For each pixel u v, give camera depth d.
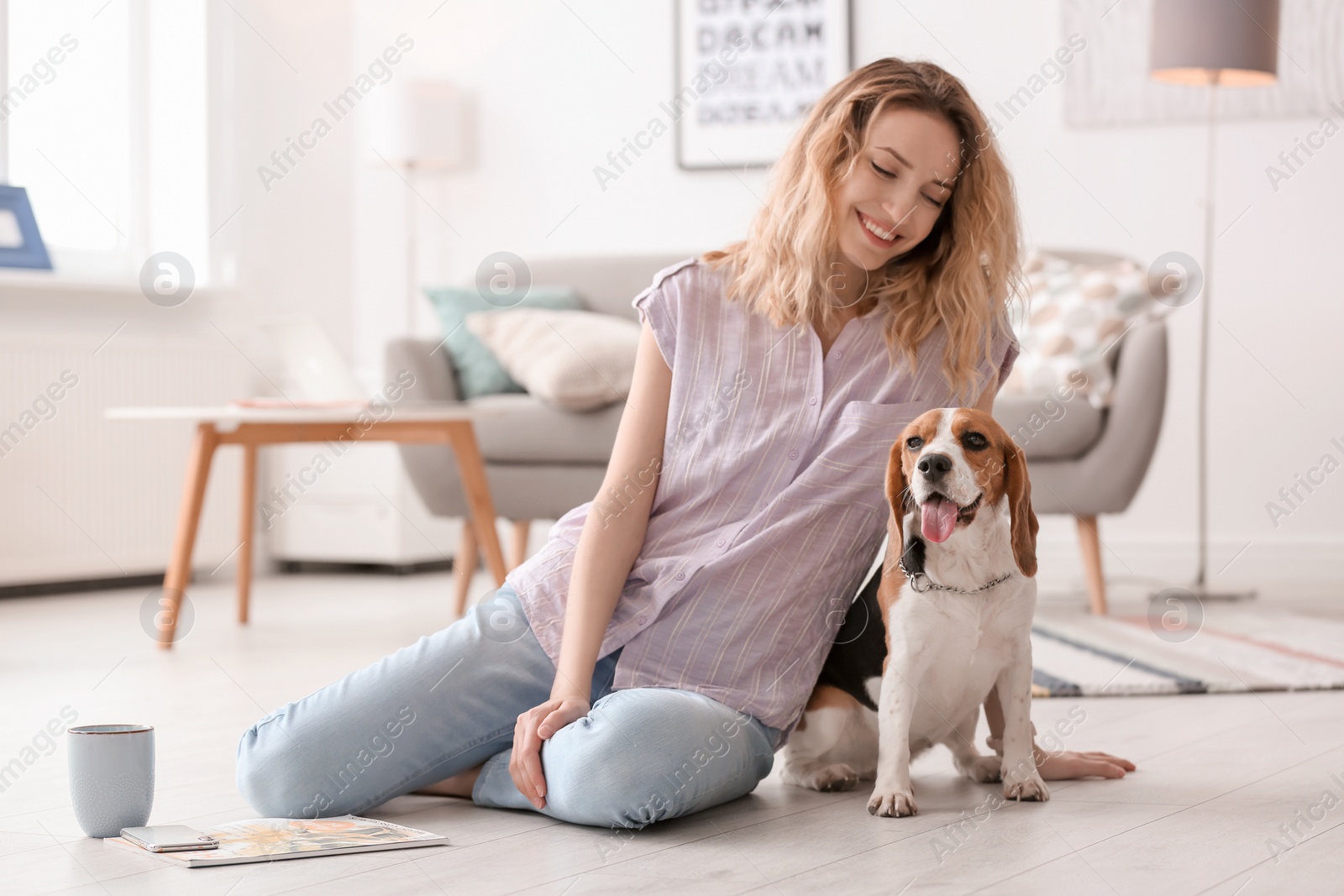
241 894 1.12
